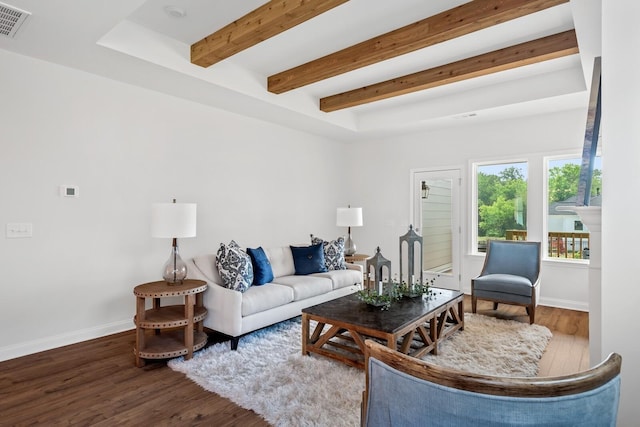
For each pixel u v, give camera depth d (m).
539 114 4.75
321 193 6.16
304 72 3.88
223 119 4.59
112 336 3.47
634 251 1.46
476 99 4.58
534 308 3.82
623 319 1.48
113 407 2.21
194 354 2.98
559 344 3.26
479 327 3.68
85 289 3.38
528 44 3.36
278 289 3.49
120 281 3.63
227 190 4.63
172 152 4.05
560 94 3.98
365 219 6.50
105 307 3.52
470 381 0.82
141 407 2.20
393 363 0.95
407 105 5.21
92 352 3.06
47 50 2.94
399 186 6.10
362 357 2.68
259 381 2.50
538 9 2.52
